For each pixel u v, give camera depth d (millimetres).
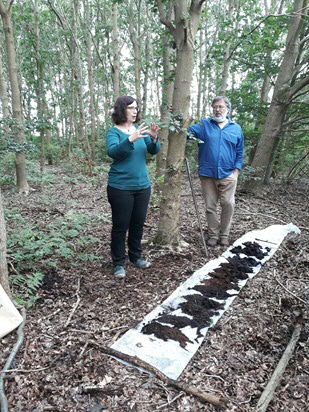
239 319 2375
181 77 3076
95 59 15234
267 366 1943
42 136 8883
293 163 7648
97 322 2314
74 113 13625
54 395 1704
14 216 4250
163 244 3557
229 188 3572
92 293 2695
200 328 2232
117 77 8828
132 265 3191
